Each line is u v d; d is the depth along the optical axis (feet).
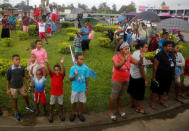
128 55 12.94
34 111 15.11
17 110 14.30
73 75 13.55
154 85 16.08
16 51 31.12
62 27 59.31
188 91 19.40
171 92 19.95
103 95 17.89
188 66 18.25
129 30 29.63
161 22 24.95
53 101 14.01
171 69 16.16
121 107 16.51
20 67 14.16
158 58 15.69
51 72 14.03
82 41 29.22
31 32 44.70
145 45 14.51
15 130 13.24
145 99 18.10
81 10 54.90
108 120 14.53
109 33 38.40
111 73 23.41
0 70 20.90
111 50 35.06
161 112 16.22
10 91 14.10
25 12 72.08
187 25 22.90
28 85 19.06
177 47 17.33
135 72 14.64
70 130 13.50
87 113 15.28
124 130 13.78
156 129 14.03
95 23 34.09
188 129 14.11
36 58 17.06
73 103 14.08
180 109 17.07
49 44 37.17
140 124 14.56
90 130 13.60
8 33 40.24
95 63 26.89
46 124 13.76
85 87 14.07
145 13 29.89
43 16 50.31
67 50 31.14
